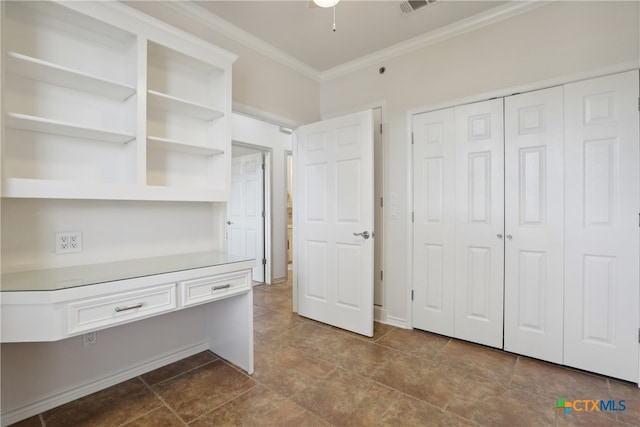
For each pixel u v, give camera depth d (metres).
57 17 1.63
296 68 3.20
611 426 1.57
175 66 2.19
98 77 1.65
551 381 1.99
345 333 2.81
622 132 1.96
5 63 1.42
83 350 1.84
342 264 2.92
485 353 2.38
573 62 2.11
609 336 2.01
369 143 2.75
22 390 1.63
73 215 1.79
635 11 1.92
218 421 1.62
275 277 4.69
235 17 2.44
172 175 2.22
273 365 2.21
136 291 1.55
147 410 1.71
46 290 1.29
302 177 3.27
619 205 1.97
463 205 2.58
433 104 2.72
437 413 1.68
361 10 2.35
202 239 2.41
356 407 1.73
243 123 4.23
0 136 1.37
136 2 2.05
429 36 2.69
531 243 2.28
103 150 1.89
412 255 2.87
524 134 2.30
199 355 2.39
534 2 2.22
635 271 1.93
